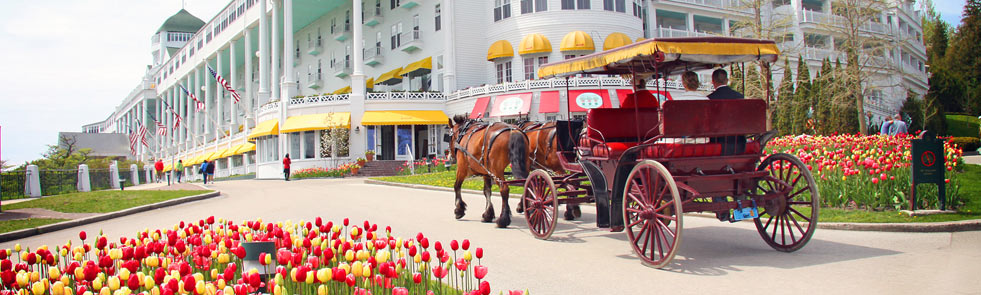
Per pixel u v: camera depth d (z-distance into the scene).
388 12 48.22
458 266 4.53
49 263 5.52
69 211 15.29
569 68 8.03
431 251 8.16
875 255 6.82
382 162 37.62
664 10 45.84
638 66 8.39
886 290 5.29
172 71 82.81
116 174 32.66
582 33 37.19
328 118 38.66
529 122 10.48
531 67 38.84
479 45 41.72
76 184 27.89
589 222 10.66
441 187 19.89
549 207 9.47
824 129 34.28
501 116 35.69
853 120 33.84
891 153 12.05
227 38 60.62
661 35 44.28
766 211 7.34
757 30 31.45
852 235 8.30
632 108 7.89
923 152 9.45
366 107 39.97
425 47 43.66
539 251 7.86
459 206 11.44
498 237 9.12
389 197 17.61
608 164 7.65
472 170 11.01
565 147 9.20
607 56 7.34
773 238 7.51
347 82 52.53
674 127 6.66
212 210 15.66
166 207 17.20
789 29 45.66
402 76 46.09
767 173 7.18
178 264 4.89
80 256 5.65
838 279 5.77
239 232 7.09
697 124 6.75
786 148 17.70
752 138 7.43
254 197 19.91
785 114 35.97
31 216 14.40
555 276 6.39
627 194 7.14
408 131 40.06
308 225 6.52
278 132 41.59
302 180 32.69
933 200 9.64
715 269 6.45
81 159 50.50
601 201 7.52
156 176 46.72
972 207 9.69
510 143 9.52
